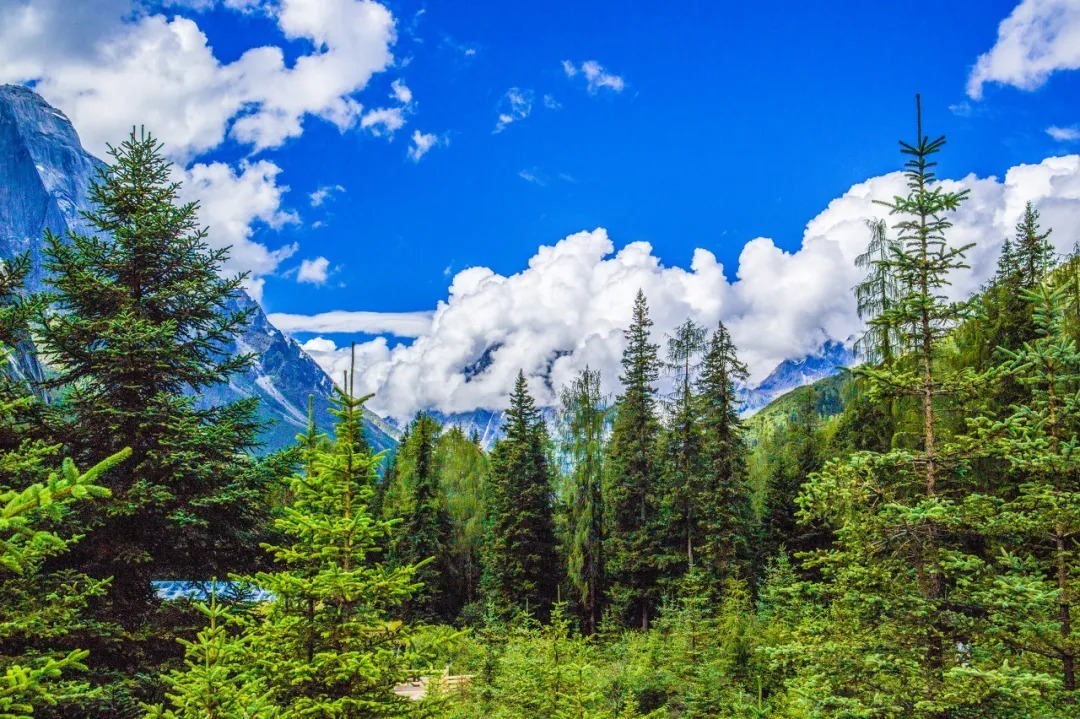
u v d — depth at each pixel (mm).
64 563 10836
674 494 36656
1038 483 8453
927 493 8945
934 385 9078
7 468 8203
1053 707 7727
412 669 7781
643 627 34625
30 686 5090
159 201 12828
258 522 12406
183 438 11688
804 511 9445
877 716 7879
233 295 13164
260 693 6910
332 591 7285
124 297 11953
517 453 40594
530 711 15102
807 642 9219
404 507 43094
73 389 11508
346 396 7934
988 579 8133
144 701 10508
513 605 36438
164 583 13070
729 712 17844
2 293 9945
